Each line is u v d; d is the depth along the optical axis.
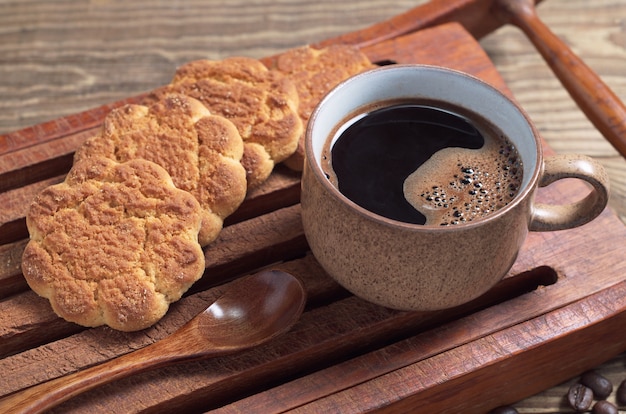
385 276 0.53
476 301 0.59
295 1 0.78
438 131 0.57
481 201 0.55
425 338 0.56
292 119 0.60
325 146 0.56
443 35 0.68
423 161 0.56
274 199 0.60
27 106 0.71
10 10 0.77
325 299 0.59
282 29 0.76
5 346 0.56
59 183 0.60
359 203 0.54
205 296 0.57
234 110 0.60
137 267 0.55
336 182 0.55
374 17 0.77
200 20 0.77
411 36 0.68
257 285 0.56
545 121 0.71
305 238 0.59
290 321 0.55
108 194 0.57
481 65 0.67
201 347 0.55
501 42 0.76
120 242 0.56
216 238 0.59
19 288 0.58
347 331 0.56
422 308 0.55
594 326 0.57
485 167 0.56
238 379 0.55
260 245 0.58
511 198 0.55
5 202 0.60
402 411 0.56
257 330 0.55
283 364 0.56
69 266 0.55
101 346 0.55
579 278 0.58
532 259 0.59
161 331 0.56
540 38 0.68
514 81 0.74
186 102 0.60
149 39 0.75
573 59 0.67
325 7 0.78
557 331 0.56
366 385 0.55
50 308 0.56
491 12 0.71
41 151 0.62
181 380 0.55
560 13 0.77
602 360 0.60
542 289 0.58
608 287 0.58
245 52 0.75
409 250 0.52
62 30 0.76
